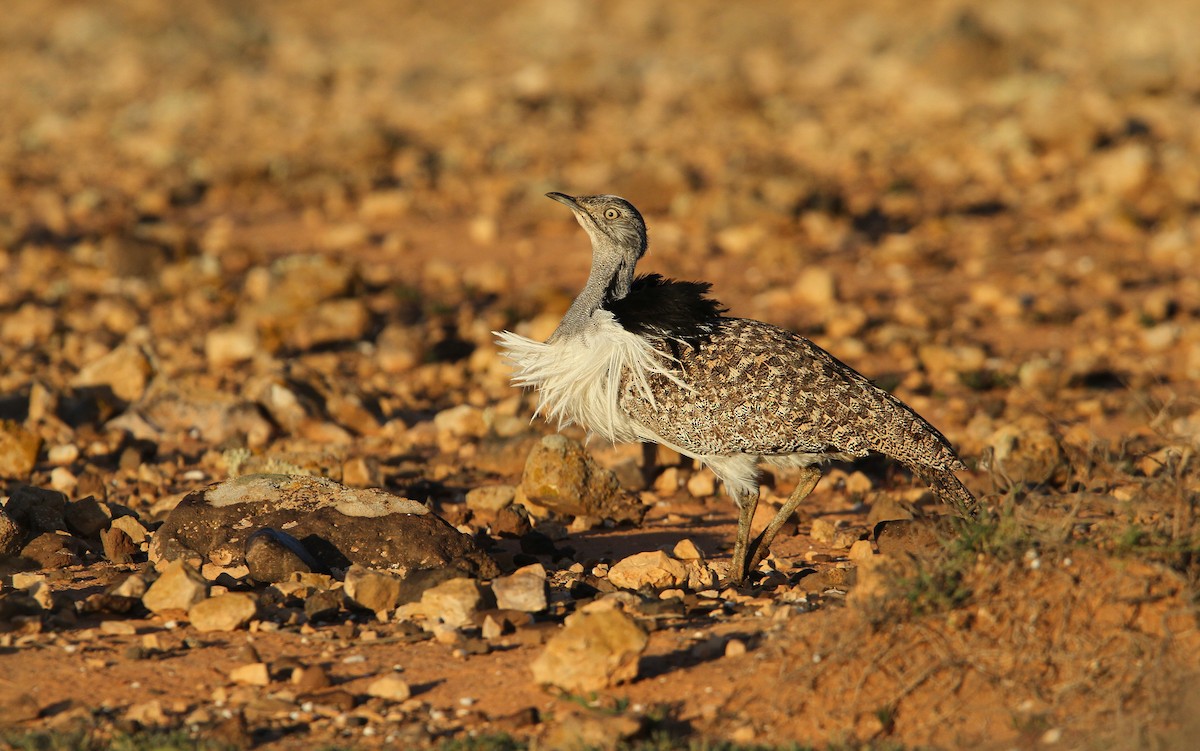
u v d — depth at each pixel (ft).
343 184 190.60
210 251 154.20
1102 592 51.11
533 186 188.03
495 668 53.52
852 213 175.01
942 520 62.54
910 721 48.39
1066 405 102.58
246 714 49.16
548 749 46.03
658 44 352.28
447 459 92.43
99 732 47.37
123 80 292.81
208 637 56.54
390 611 59.77
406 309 134.82
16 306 135.64
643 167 187.83
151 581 62.03
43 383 99.35
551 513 78.02
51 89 284.20
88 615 58.54
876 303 136.26
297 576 62.23
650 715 48.39
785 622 55.31
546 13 392.27
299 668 52.49
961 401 102.94
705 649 53.98
